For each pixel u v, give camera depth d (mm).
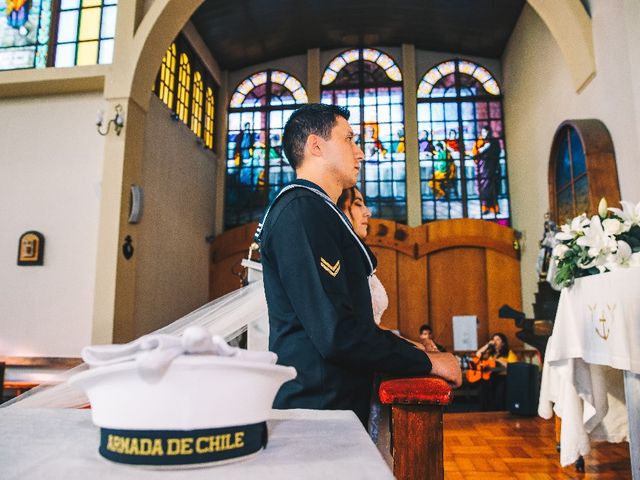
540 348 5543
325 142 1285
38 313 5168
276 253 1094
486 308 7773
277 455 535
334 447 570
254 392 524
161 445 477
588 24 4996
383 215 8430
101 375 493
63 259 5242
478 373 6238
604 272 2277
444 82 8898
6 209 5414
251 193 8711
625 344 1996
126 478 447
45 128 5535
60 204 5359
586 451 2588
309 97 8852
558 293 5352
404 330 7773
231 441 500
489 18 7824
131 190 5246
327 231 1085
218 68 8844
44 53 5758
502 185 8430
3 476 448
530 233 7324
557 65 6023
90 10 5809
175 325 1838
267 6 7520
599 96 4879
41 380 4977
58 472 462
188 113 7414
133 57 5301
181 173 6969
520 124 7684
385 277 7910
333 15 7980
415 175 8453
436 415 996
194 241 7434
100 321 4883
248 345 1836
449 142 8641
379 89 8914
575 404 2633
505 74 8539
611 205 4516
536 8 5258
